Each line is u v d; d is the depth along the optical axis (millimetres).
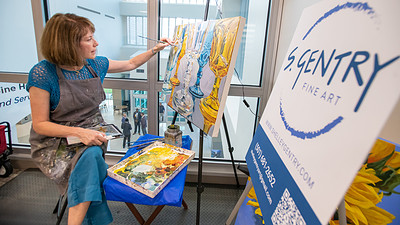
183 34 1393
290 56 798
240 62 1713
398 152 733
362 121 383
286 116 682
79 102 1215
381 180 748
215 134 943
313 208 444
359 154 367
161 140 1417
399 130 794
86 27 1124
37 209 1512
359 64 430
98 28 1717
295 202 520
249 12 1642
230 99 2041
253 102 1866
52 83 1108
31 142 1174
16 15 1662
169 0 1649
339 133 431
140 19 1666
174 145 1320
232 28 908
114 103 1947
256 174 816
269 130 794
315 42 638
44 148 1157
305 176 501
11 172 1857
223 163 1940
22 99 1973
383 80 365
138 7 1640
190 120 1154
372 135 353
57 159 1114
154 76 1752
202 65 1099
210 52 1048
